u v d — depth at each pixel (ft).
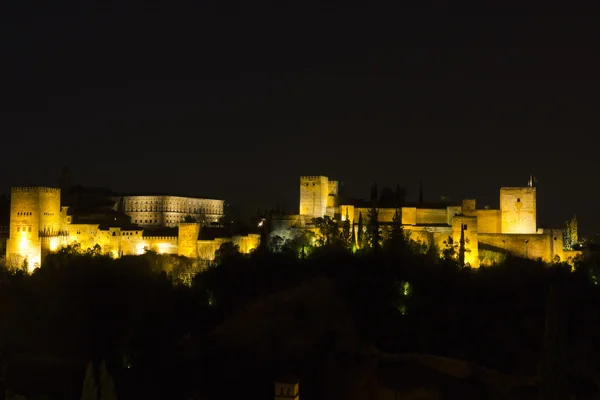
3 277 621.72
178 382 484.33
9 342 555.69
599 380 462.60
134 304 563.07
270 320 507.71
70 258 612.29
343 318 513.04
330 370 485.97
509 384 482.28
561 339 366.22
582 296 525.34
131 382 490.90
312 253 585.22
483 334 511.40
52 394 485.15
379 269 552.00
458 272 555.69
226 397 473.67
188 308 549.13
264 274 558.56
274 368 485.56
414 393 479.41
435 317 521.24
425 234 620.08
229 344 499.10
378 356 497.46
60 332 561.43
